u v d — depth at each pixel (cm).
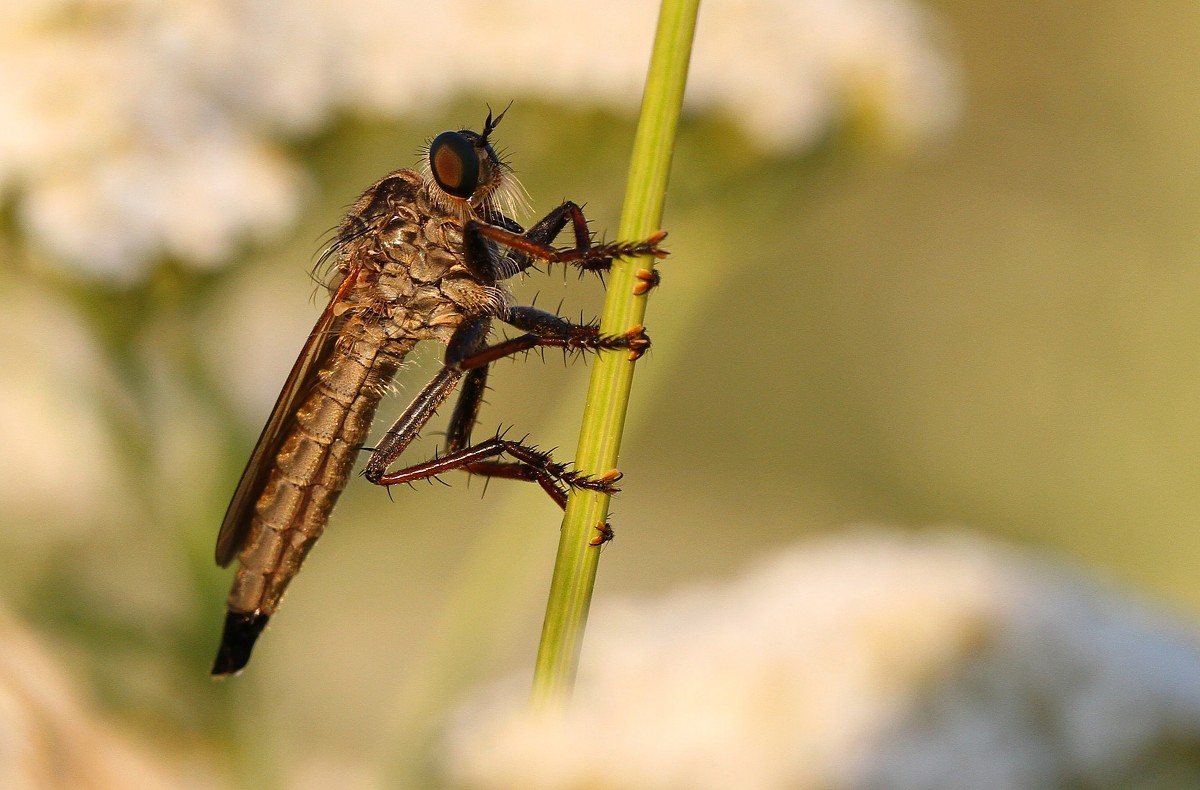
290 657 24
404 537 24
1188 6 30
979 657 21
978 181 32
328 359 21
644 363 22
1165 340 29
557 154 22
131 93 21
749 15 22
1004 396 30
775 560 22
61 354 21
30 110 21
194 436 21
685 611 22
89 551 22
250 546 21
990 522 30
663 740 21
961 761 21
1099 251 30
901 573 22
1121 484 29
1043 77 31
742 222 23
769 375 33
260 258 21
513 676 22
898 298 32
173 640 21
